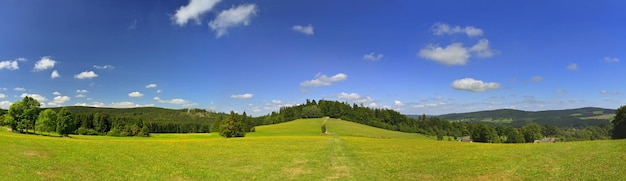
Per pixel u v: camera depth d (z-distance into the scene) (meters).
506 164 34.62
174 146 62.59
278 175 32.34
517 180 26.92
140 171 32.53
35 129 105.81
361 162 40.66
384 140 83.38
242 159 43.81
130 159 40.41
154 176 30.34
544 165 32.34
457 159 40.97
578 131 183.62
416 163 38.81
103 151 47.75
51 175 27.80
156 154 47.41
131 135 141.62
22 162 32.47
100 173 30.31
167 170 33.78
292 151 54.47
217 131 167.25
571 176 26.53
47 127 106.31
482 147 57.62
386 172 33.22
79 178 27.61
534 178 26.98
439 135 180.00
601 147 43.50
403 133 183.88
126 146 58.78
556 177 26.67
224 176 31.64
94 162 36.22
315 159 43.94
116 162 37.34
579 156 36.69
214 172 33.66
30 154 38.22
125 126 145.00
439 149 56.25
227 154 49.53
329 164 39.28
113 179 28.16
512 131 163.00
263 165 38.66
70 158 37.81
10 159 33.56
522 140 155.38
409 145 66.62
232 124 116.19
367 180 29.44
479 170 32.00
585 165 30.61
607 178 24.95
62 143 56.31
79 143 59.69
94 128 153.62
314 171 34.50
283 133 147.62
